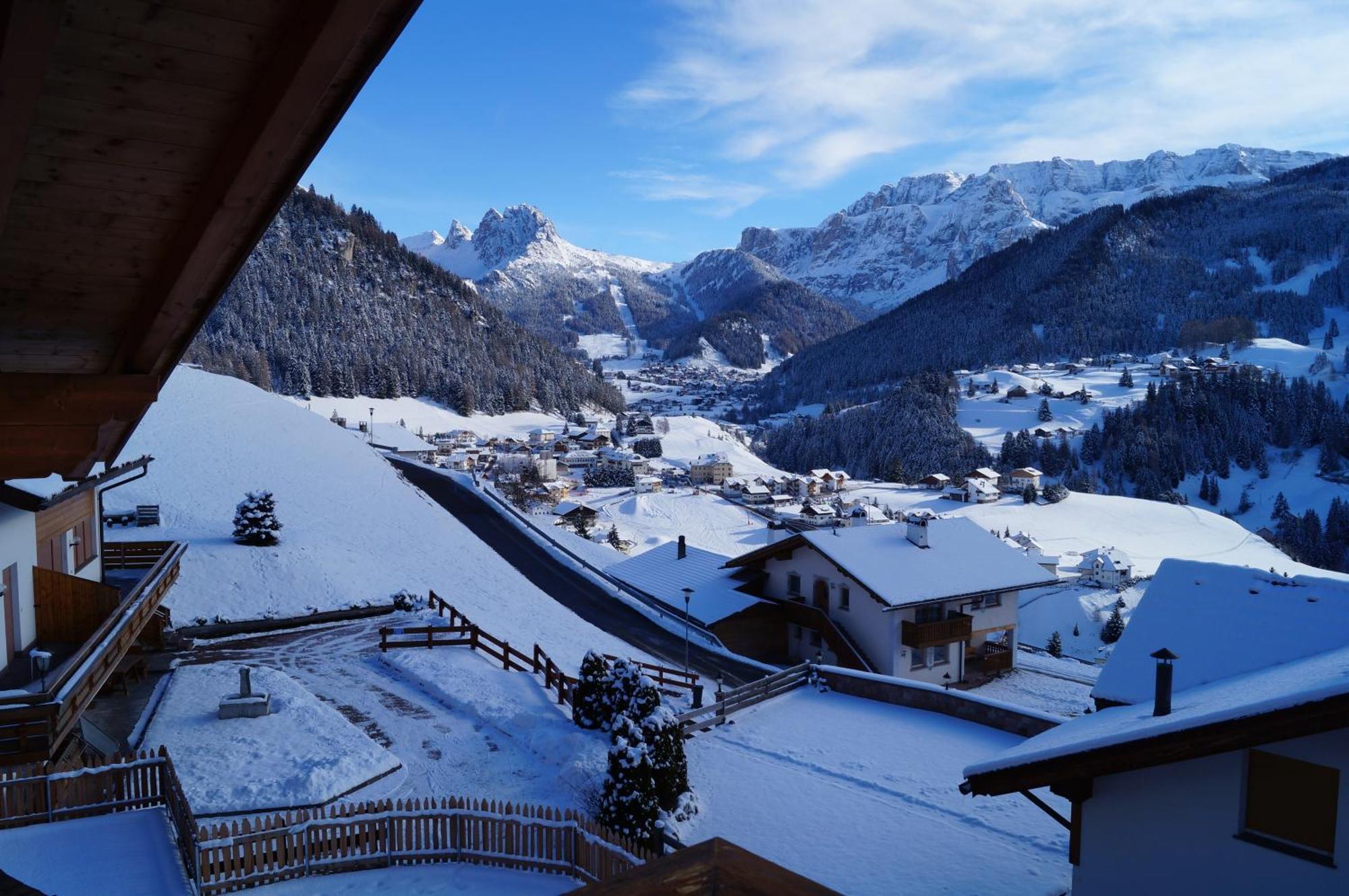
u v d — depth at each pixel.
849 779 19.75
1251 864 8.54
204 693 22.67
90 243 4.75
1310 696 7.41
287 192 4.55
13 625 15.28
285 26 3.34
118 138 3.90
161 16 3.18
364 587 37.38
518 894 13.27
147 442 56.81
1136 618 14.84
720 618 36.00
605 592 44.62
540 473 138.38
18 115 3.16
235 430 63.81
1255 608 13.97
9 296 5.24
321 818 13.68
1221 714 8.00
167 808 13.42
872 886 15.20
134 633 17.77
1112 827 9.52
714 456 169.50
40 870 11.23
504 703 22.89
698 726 22.98
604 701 20.73
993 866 15.88
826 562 35.88
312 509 51.03
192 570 35.28
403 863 14.22
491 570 46.47
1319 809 8.22
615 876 1.85
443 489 71.25
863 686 25.59
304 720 20.70
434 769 18.75
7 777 12.51
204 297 5.61
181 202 4.47
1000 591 34.41
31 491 14.70
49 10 2.68
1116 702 13.59
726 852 1.96
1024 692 33.75
